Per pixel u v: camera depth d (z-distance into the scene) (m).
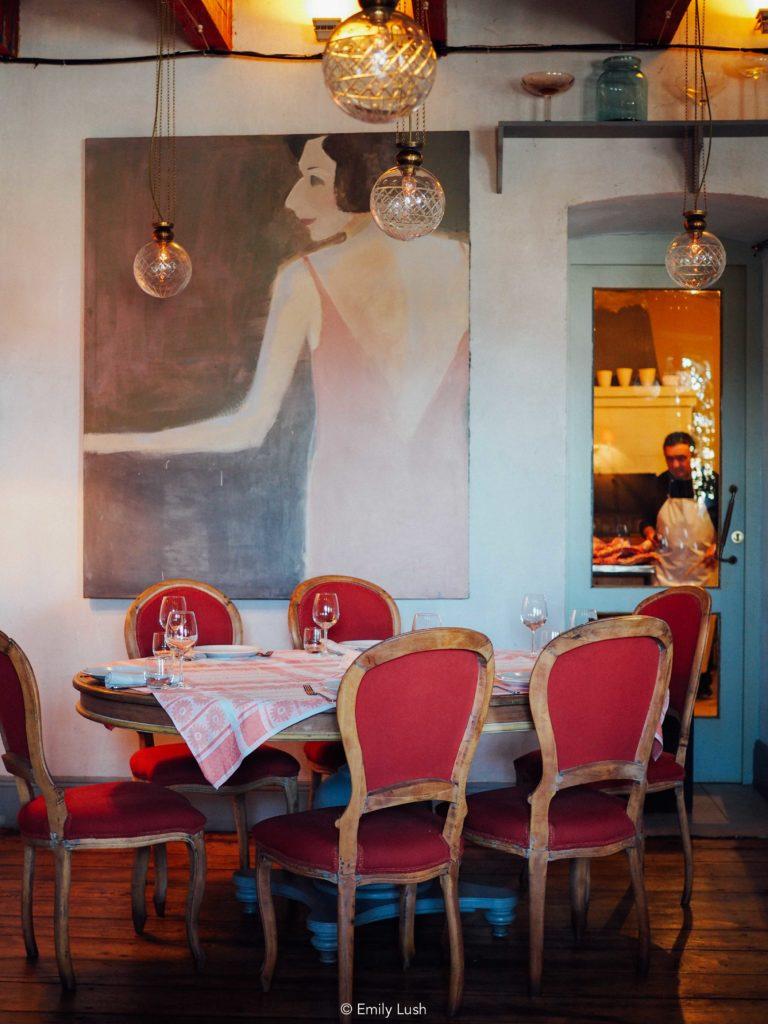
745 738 5.09
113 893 3.67
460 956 2.77
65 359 4.64
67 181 4.63
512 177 4.53
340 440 4.52
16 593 4.65
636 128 4.36
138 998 2.86
